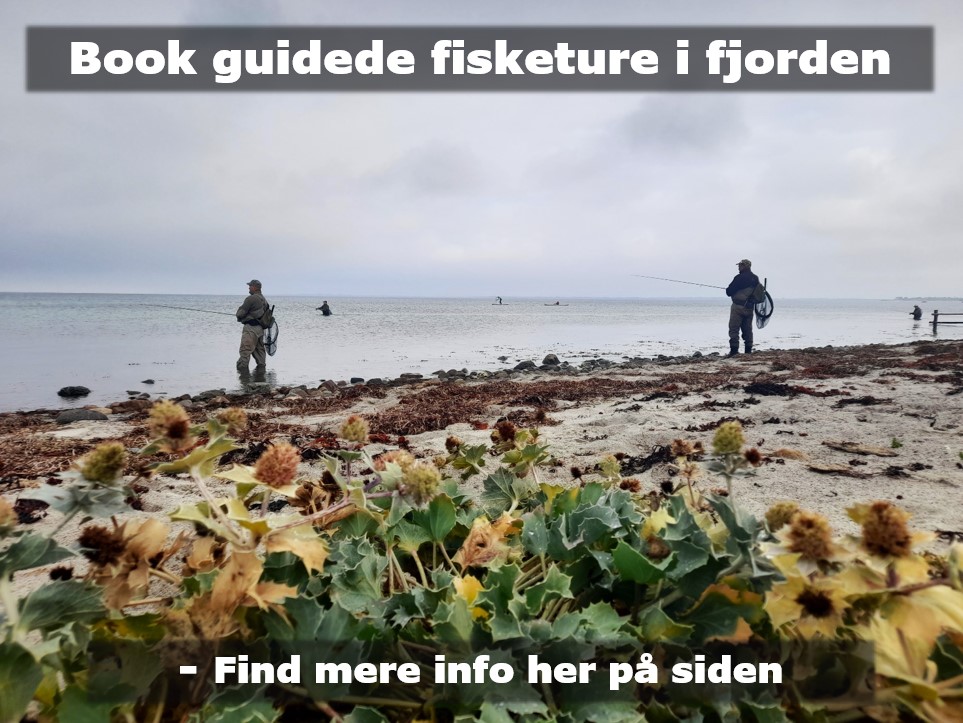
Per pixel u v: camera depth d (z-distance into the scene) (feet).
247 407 31.32
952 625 2.90
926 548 8.80
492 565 4.33
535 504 6.01
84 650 3.28
